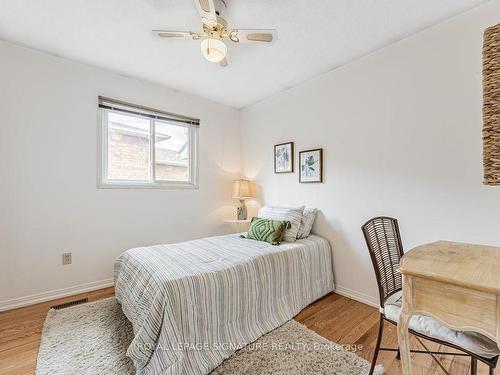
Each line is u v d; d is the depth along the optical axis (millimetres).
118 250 2719
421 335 1146
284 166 3115
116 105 2703
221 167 3627
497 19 1616
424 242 1932
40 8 1729
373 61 2250
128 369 1429
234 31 1661
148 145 2992
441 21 1840
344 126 2479
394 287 1589
